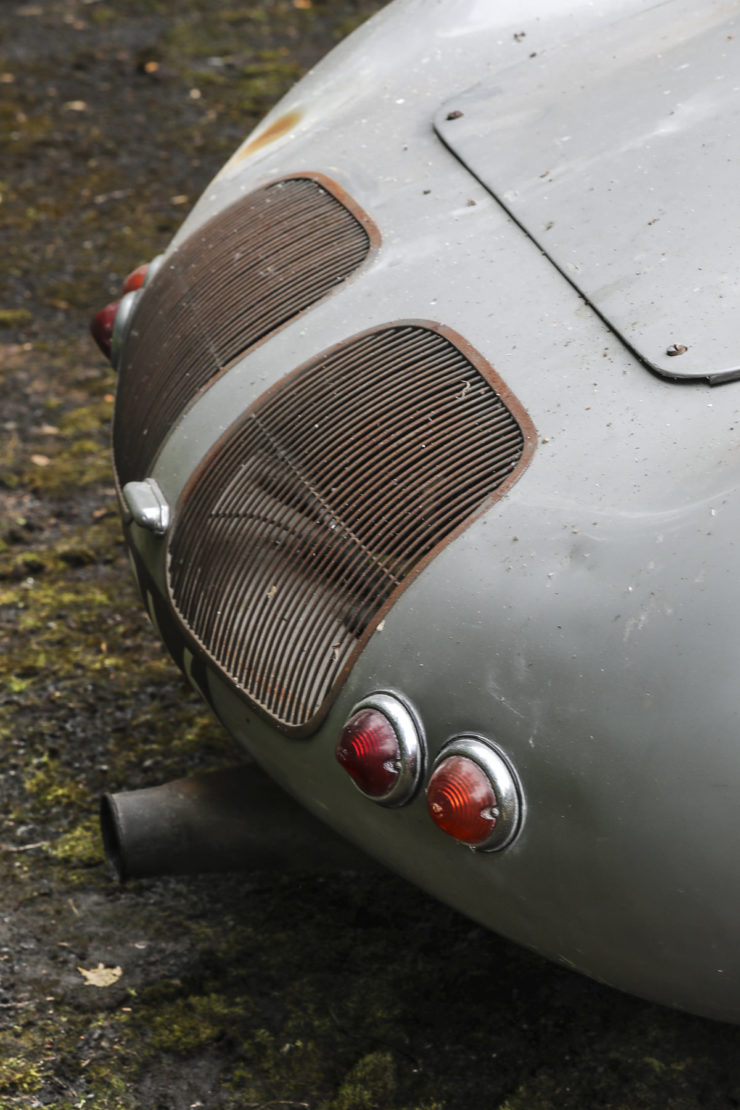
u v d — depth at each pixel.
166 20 7.38
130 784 2.87
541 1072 2.19
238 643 2.00
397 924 2.51
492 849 1.70
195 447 2.18
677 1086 2.16
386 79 2.70
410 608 1.79
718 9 2.53
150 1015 2.31
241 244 2.43
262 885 2.62
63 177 5.80
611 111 2.30
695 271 1.94
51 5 7.59
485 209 2.23
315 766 1.90
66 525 3.80
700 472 1.69
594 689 1.62
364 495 1.93
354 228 2.33
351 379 2.06
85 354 4.62
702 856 1.57
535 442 1.83
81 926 2.50
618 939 1.69
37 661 3.25
